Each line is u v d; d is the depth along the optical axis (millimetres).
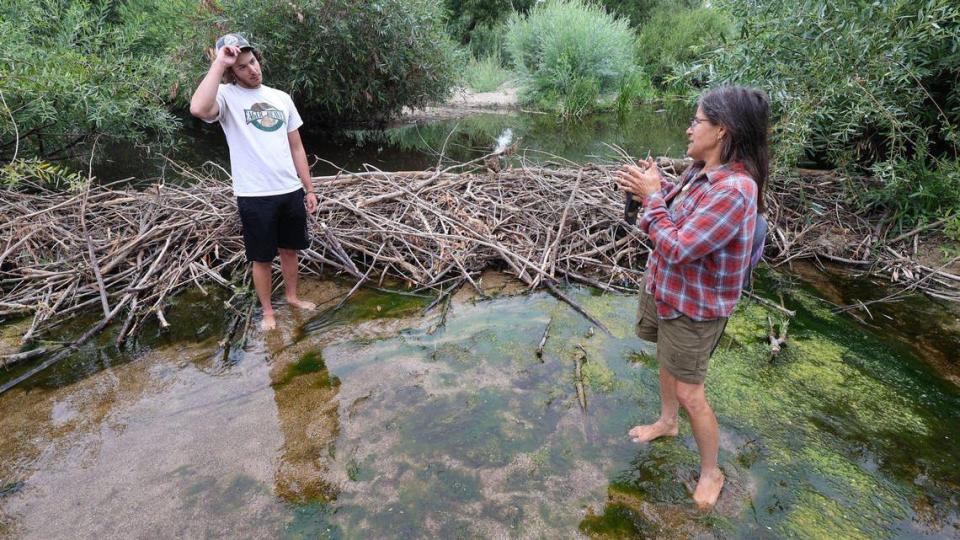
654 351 3684
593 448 2840
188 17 9781
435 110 14234
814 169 7250
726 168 2070
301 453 2799
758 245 2189
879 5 5023
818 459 2785
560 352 3674
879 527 2408
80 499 2520
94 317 4109
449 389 3289
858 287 4785
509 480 2637
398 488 2590
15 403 3180
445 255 4789
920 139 5477
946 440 2943
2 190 5664
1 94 5898
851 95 5332
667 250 2107
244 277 4625
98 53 7871
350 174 5996
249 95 3547
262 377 3422
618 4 22141
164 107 9102
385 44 10438
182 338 3859
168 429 2967
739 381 3410
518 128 12539
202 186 5828
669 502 2516
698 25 18281
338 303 4363
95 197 5488
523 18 17828
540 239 5258
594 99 15133
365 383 3352
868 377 3479
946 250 4914
